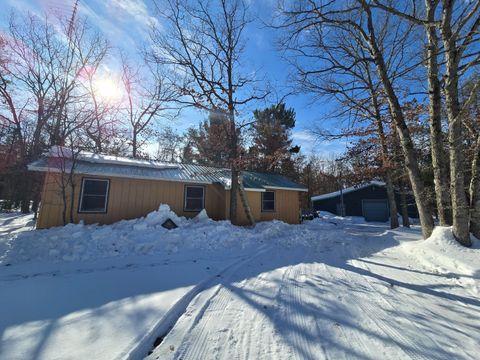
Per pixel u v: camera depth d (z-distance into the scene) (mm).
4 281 4000
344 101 9828
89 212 9742
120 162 11586
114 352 2195
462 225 5680
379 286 4098
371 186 24609
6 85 15859
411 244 6855
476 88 5500
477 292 3803
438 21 5891
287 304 3328
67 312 2951
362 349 2346
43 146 15141
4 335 2428
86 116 11312
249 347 2350
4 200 22641
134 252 6207
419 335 2609
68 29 15188
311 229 12562
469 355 2279
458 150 5887
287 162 25062
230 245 7578
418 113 9172
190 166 14484
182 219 10477
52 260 5301
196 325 2746
